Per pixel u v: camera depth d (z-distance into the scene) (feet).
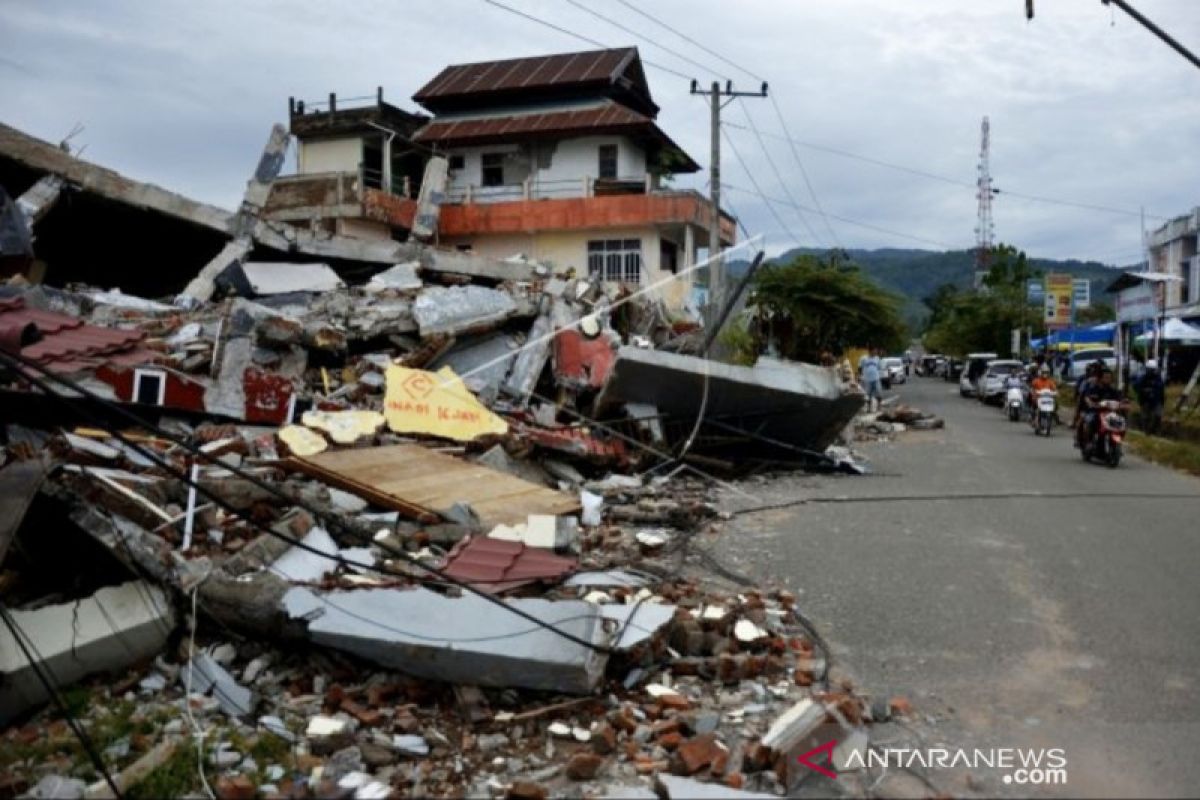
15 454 23.59
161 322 38.29
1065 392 115.24
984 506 38.34
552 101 116.88
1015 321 172.96
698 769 14.78
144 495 22.31
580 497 32.58
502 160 116.98
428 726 16.38
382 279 53.47
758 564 27.99
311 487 26.45
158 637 18.70
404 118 120.26
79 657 17.34
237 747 15.47
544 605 18.02
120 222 57.11
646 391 43.83
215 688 17.33
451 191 115.55
